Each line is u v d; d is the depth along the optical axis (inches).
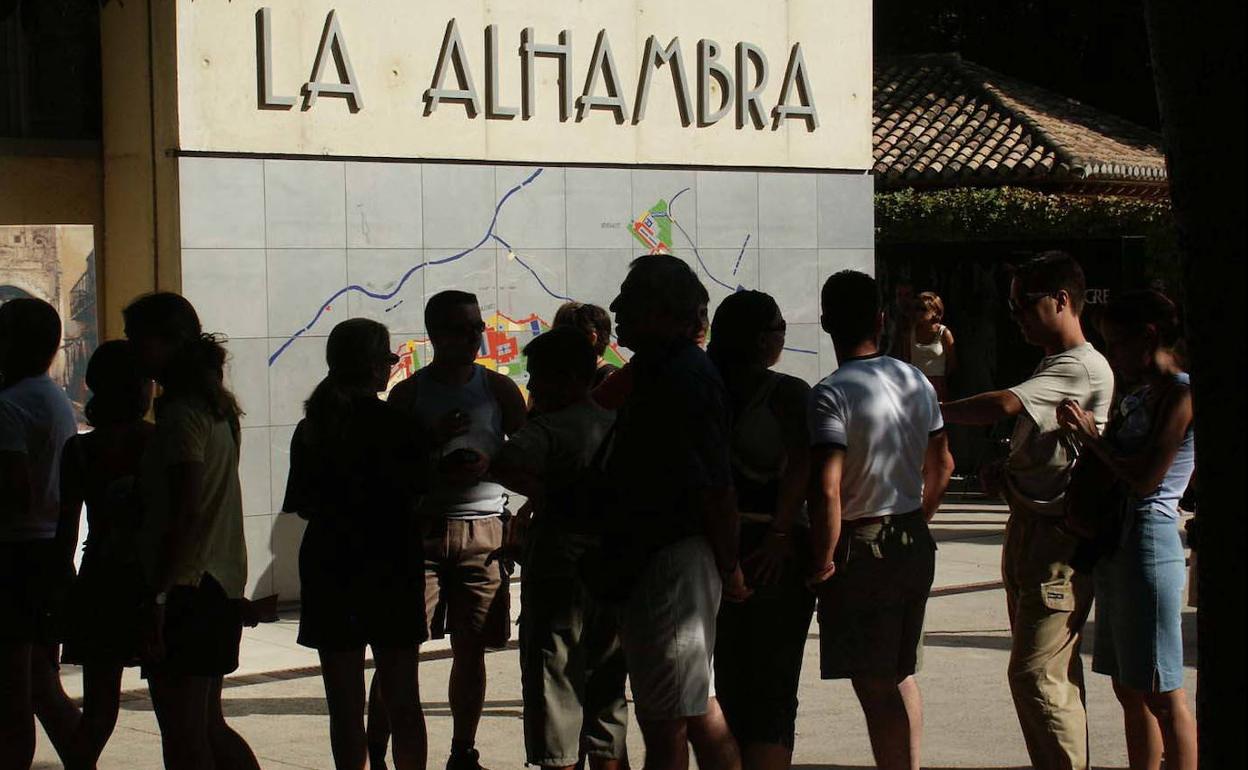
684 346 194.4
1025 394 223.5
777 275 521.0
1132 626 220.1
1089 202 813.9
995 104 1013.2
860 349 217.9
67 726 243.9
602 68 478.3
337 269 426.6
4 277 410.9
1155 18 91.9
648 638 192.5
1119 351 218.5
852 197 538.3
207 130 403.5
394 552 234.8
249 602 222.4
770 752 210.7
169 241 403.9
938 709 310.2
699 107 501.4
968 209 823.7
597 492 196.7
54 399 232.2
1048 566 225.0
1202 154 90.6
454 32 445.1
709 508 191.9
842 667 214.2
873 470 211.9
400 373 438.0
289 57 416.5
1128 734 229.9
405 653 237.9
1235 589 92.9
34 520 229.9
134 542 209.8
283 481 418.9
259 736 298.2
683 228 498.3
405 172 438.9
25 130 414.6
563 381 228.2
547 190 467.8
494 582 261.6
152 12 404.2
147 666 208.1
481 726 302.5
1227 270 90.7
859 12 538.0
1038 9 1307.8
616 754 230.2
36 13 233.1
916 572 214.2
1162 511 219.3
